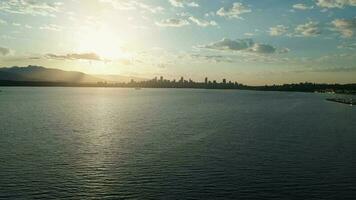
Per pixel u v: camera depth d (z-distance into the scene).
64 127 93.94
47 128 91.38
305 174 47.22
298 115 143.38
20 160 53.59
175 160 54.62
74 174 46.59
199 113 148.12
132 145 67.06
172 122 109.94
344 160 55.31
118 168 49.72
